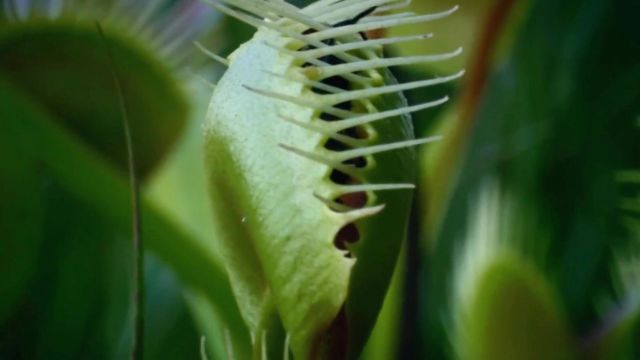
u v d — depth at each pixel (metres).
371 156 0.12
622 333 0.16
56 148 0.16
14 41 0.16
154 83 0.16
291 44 0.12
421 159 0.16
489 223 0.17
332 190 0.12
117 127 0.16
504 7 0.17
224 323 0.15
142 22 0.16
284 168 0.12
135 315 0.13
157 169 0.17
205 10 0.18
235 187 0.12
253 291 0.12
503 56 0.18
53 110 0.16
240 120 0.12
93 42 0.16
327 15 0.12
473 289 0.16
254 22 0.12
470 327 0.16
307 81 0.12
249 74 0.12
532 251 0.19
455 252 0.18
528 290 0.15
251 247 0.12
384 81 0.12
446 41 0.17
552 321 0.15
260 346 0.12
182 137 0.17
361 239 0.12
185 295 0.18
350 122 0.12
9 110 0.16
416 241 0.15
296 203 0.12
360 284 0.12
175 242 0.16
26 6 0.16
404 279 0.15
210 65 0.18
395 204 0.12
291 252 0.12
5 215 0.18
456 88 0.18
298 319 0.12
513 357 0.15
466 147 0.17
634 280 0.19
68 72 0.16
